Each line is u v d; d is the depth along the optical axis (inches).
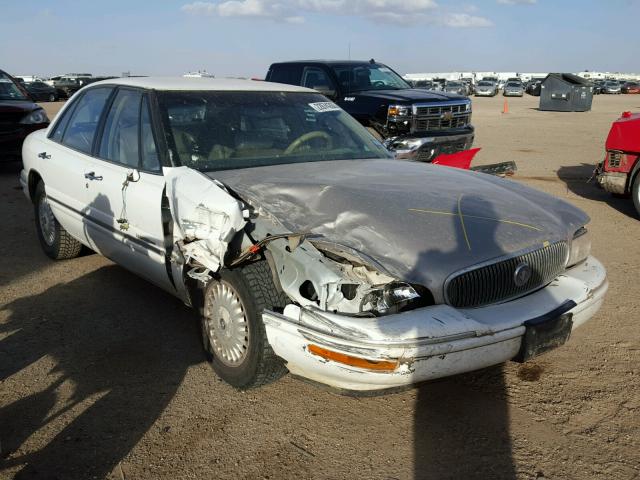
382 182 147.1
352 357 111.1
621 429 128.3
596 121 959.0
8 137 427.5
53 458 119.0
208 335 147.6
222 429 128.8
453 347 113.0
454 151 385.1
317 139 182.9
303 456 120.2
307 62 427.8
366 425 130.7
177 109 168.7
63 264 232.2
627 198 356.8
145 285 210.5
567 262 143.2
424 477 114.0
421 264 119.6
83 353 162.1
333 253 122.9
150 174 160.4
